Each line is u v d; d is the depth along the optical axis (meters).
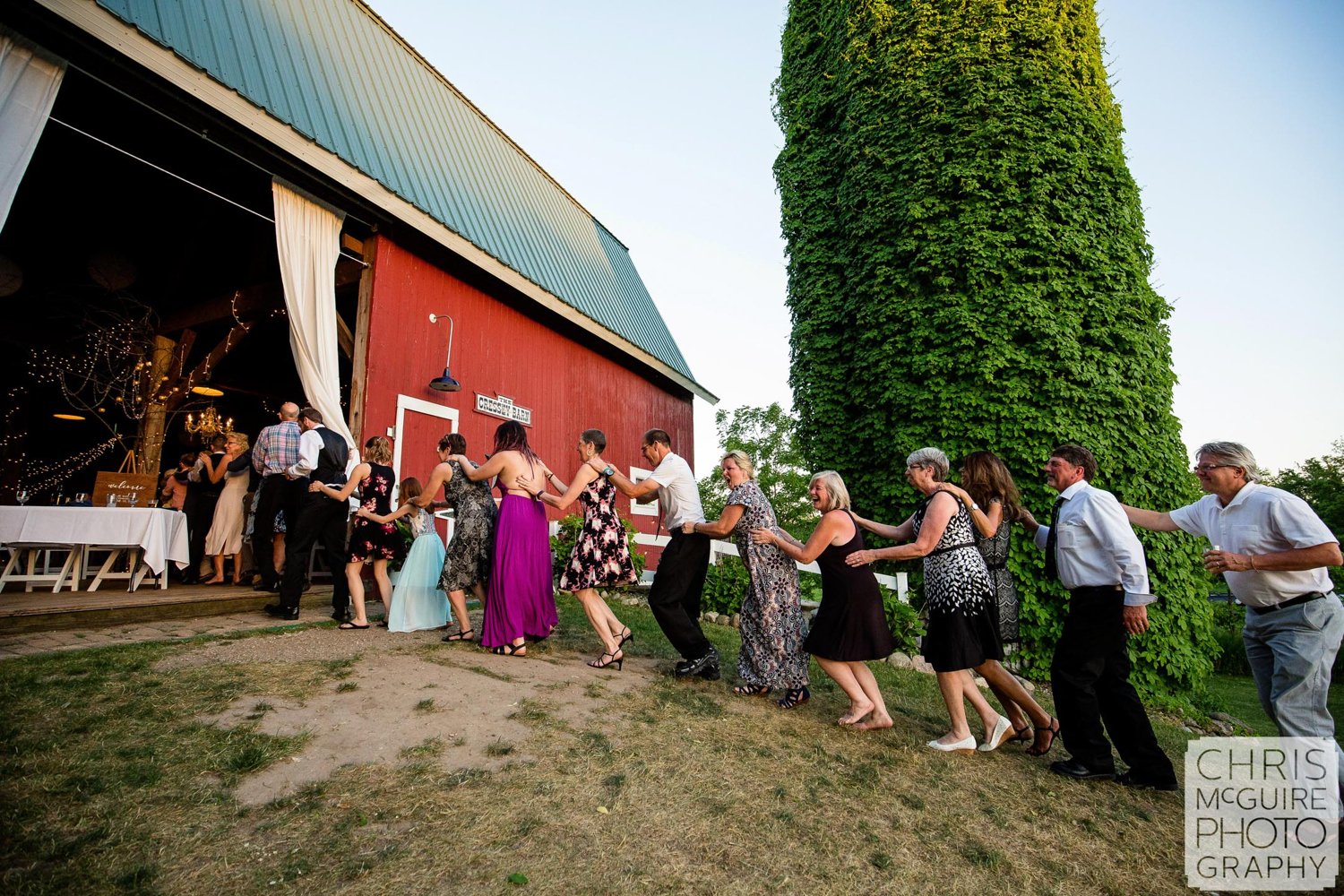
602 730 3.29
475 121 11.61
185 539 5.72
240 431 10.80
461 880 2.04
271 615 5.12
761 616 4.10
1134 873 2.59
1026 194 7.84
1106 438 7.23
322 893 1.91
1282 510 3.14
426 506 4.91
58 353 8.09
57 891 1.79
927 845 2.61
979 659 3.52
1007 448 7.30
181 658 3.74
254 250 8.27
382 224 7.41
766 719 3.79
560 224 13.08
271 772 2.54
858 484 8.43
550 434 10.63
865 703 3.86
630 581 4.44
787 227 9.95
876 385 8.24
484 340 9.10
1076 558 3.49
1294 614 3.21
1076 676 3.47
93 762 2.46
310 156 6.04
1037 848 2.70
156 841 2.06
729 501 4.20
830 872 2.34
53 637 3.98
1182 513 3.70
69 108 5.75
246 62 5.92
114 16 4.56
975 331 7.49
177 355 8.35
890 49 8.87
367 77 8.46
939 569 3.63
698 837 2.45
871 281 8.45
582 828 2.40
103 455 9.51
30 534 4.89
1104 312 7.54
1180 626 6.91
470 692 3.58
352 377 7.13
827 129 9.84
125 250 8.21
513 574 4.47
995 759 3.62
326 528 5.05
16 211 7.36
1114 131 8.37
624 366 13.41
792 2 10.62
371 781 2.56
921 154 8.23
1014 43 8.25
